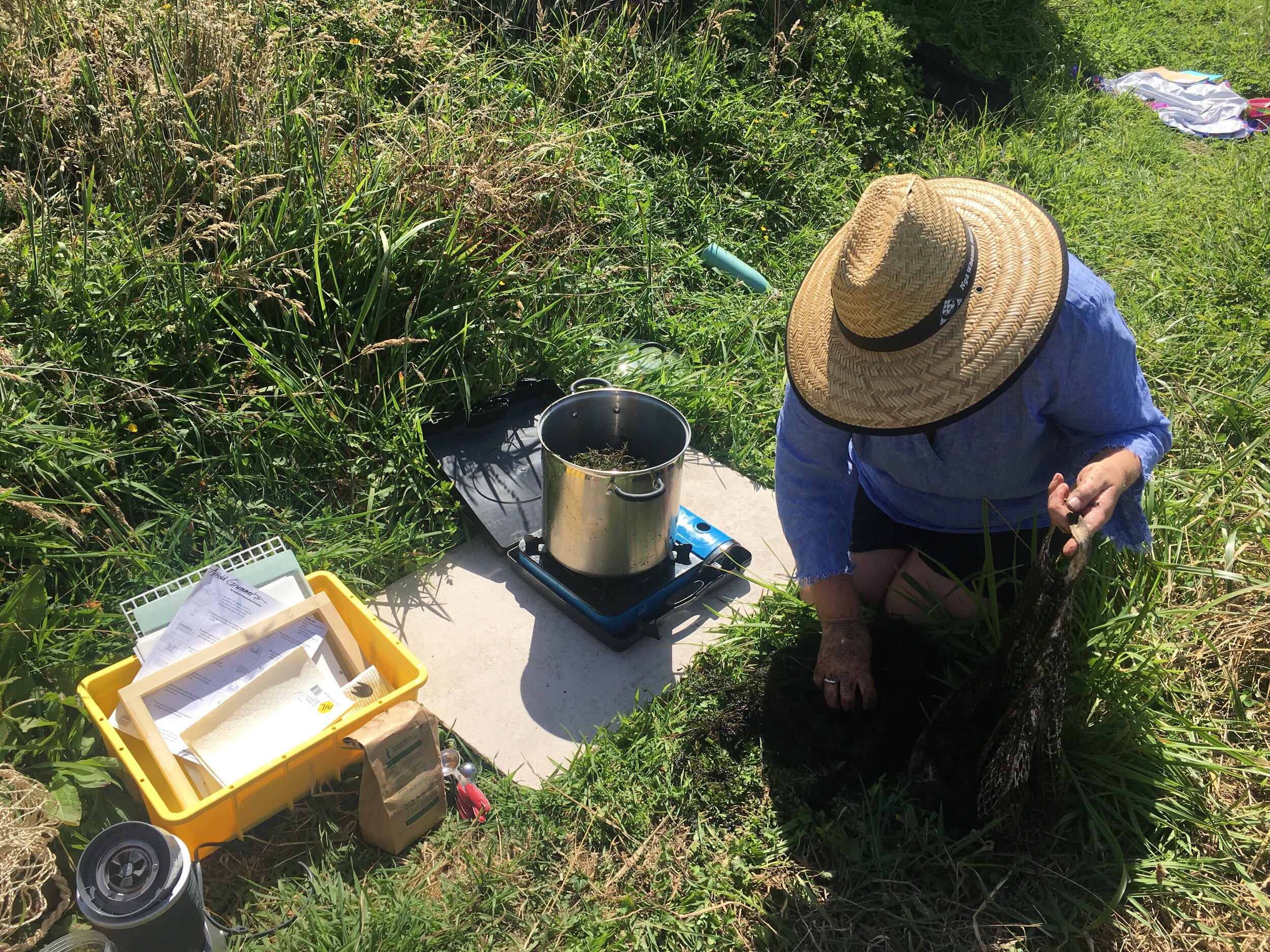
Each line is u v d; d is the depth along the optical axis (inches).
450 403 133.3
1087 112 265.1
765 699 98.1
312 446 121.3
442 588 116.2
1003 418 84.9
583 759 94.6
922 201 70.3
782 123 207.2
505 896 83.0
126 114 125.8
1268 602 107.3
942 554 102.1
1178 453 135.9
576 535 105.8
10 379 104.5
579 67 189.6
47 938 74.4
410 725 82.8
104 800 85.4
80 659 95.1
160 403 115.1
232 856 85.5
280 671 88.7
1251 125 283.3
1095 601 102.2
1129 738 92.4
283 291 121.2
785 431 93.7
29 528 99.8
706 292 169.9
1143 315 168.9
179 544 109.4
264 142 131.9
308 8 171.2
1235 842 88.0
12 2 137.2
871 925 83.1
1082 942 82.4
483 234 144.6
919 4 277.0
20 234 120.0
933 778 88.0
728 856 87.3
